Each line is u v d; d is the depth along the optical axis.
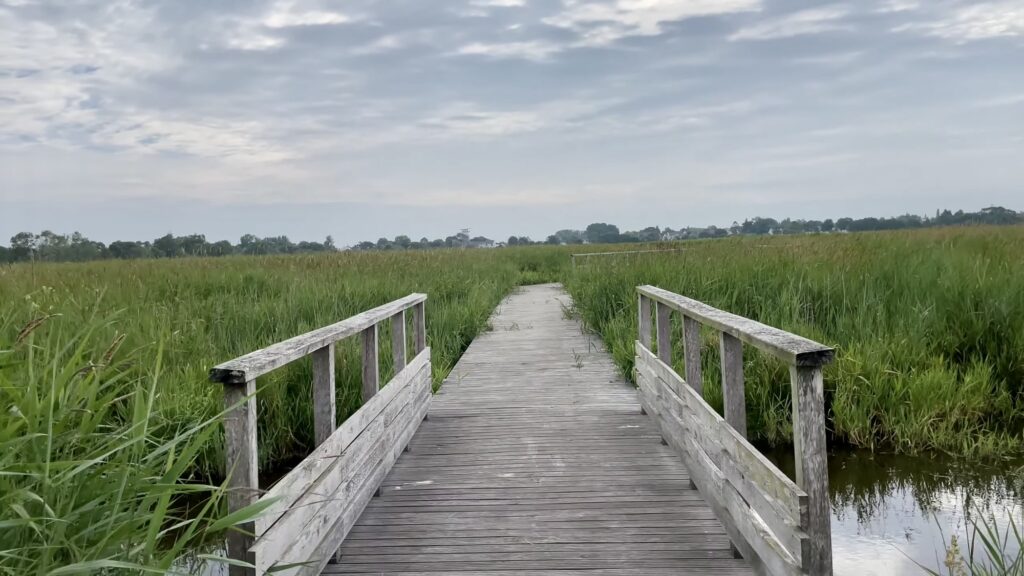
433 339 8.91
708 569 3.11
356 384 5.98
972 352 6.40
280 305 8.45
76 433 2.28
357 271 14.00
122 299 8.73
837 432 5.58
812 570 2.23
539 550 3.35
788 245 13.81
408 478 4.44
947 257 9.50
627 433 5.34
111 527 2.02
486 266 20.92
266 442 5.20
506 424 5.68
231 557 2.27
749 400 5.77
